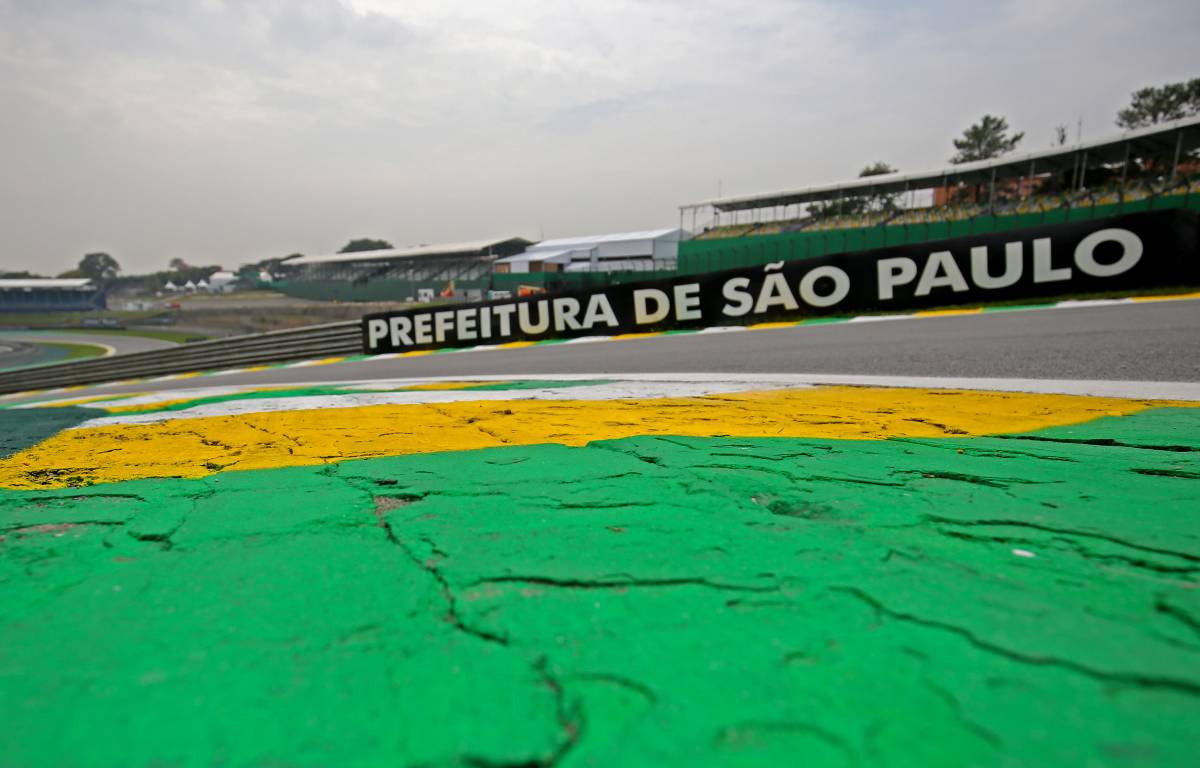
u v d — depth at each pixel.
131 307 98.12
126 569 1.25
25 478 2.17
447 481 1.92
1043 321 7.83
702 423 2.93
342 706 0.79
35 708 0.80
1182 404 3.11
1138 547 1.24
